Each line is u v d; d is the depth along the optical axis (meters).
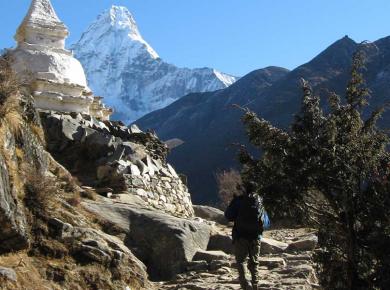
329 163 7.71
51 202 11.25
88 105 19.97
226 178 47.22
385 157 7.82
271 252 14.54
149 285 11.53
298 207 7.98
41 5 21.48
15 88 11.28
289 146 7.95
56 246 10.35
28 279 9.23
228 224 20.94
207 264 12.94
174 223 13.52
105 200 14.82
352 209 7.72
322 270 8.30
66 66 20.33
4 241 9.59
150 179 17.72
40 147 12.84
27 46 20.20
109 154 17.58
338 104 8.30
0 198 9.23
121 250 11.50
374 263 7.62
